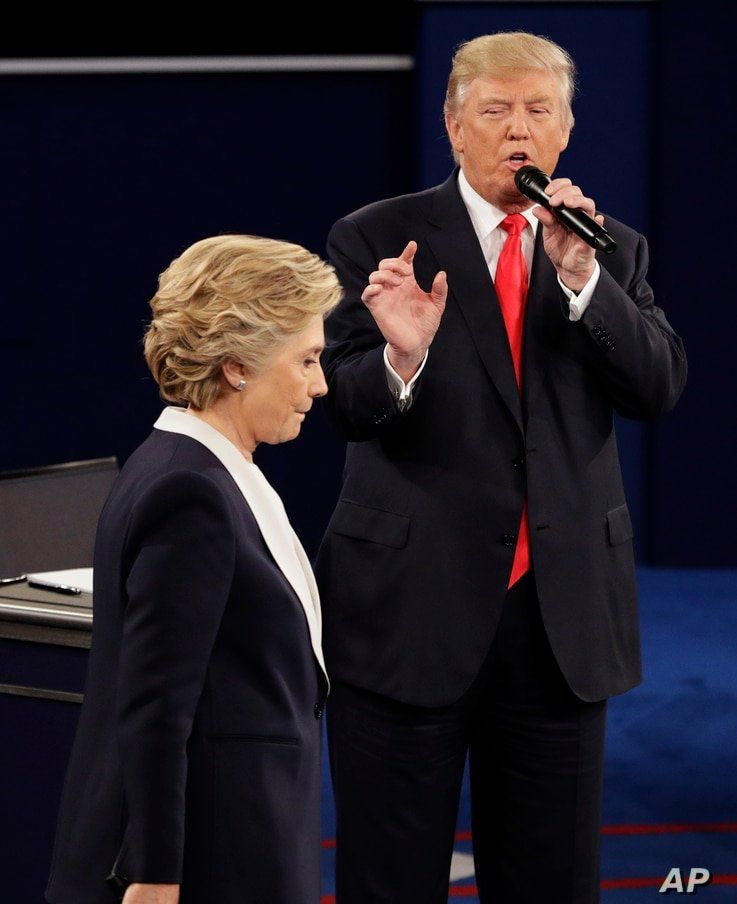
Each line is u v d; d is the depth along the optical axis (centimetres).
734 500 2866
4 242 2786
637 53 2755
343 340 898
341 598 888
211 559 670
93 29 2741
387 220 909
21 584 1021
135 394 2838
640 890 1315
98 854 680
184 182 2797
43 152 2772
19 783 952
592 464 873
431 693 856
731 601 2600
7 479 1078
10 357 2814
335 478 2836
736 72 2742
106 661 698
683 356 911
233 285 704
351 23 2762
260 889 684
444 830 898
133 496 692
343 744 895
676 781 1636
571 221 782
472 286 871
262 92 2786
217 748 682
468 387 859
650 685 2044
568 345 867
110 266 2808
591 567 867
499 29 2708
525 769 887
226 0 2745
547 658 868
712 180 2775
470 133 865
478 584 856
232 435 729
